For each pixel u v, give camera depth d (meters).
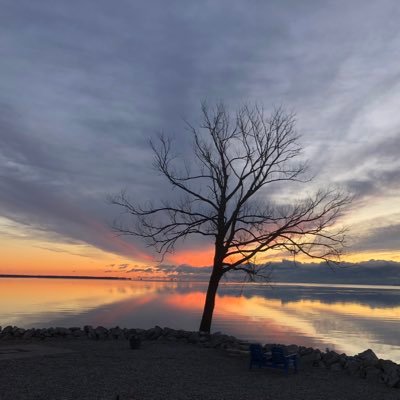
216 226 22.83
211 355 16.70
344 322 72.12
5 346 17.77
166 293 184.12
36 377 12.15
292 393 11.41
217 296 175.62
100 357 15.47
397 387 12.37
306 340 46.72
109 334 20.52
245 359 16.25
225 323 61.44
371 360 14.38
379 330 60.50
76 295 137.25
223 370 14.12
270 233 22.38
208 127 22.94
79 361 14.59
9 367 13.38
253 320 68.50
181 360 15.39
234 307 102.81
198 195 22.94
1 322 52.12
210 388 11.62
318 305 124.19
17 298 111.06
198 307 93.00
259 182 22.62
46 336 20.06
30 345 18.08
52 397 10.20
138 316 66.94
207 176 22.92
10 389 10.83
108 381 11.91
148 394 10.73
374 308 117.19
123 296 141.38
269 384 12.38
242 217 22.62
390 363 13.77
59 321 55.00
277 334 50.66
